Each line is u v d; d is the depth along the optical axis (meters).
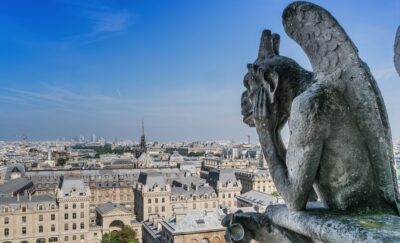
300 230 6.35
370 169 6.40
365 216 5.90
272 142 7.22
